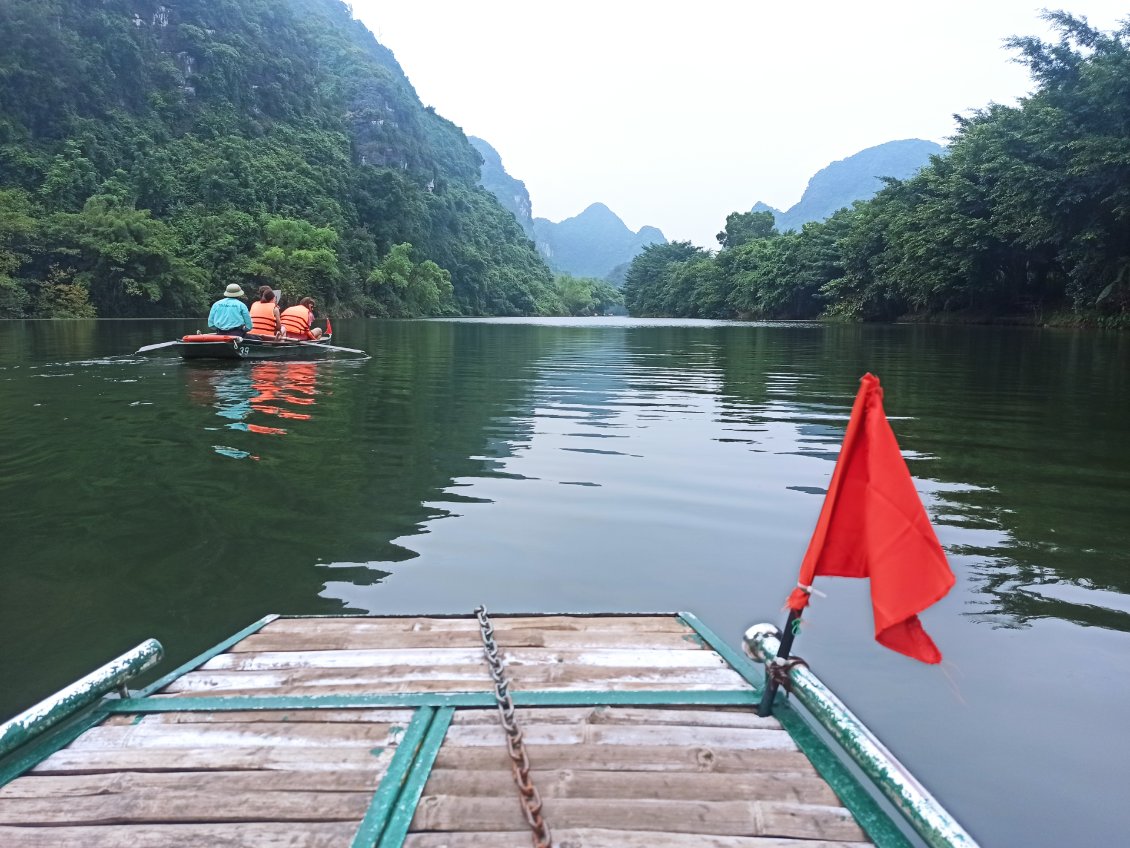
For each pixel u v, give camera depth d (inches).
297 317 499.2
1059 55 856.9
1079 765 77.5
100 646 101.6
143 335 724.0
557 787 66.1
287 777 67.2
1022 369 442.0
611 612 105.8
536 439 229.8
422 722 76.0
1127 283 851.4
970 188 971.3
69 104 1904.5
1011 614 110.2
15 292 1218.6
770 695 77.1
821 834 60.8
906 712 86.7
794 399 320.5
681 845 59.2
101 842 59.1
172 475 179.0
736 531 147.9
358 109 3809.1
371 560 131.2
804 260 1652.3
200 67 2571.4
